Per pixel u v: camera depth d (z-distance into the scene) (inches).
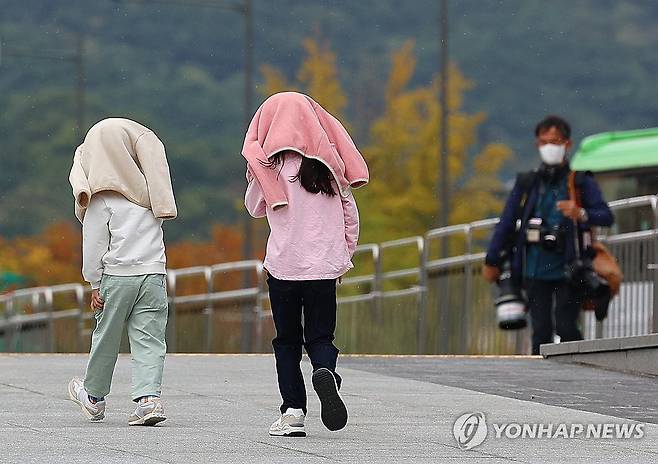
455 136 4761.3
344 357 1248.8
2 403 895.7
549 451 706.2
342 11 7362.2
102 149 801.6
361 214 4800.7
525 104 7426.2
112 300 803.4
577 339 1309.1
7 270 5083.7
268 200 745.6
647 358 1075.3
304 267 745.0
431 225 4783.5
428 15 7440.9
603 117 7480.3
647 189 2336.4
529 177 1311.5
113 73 7810.0
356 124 5398.6
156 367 804.0
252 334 1877.5
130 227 802.2
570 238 1298.0
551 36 7652.6
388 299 1750.7
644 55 7711.6
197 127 7770.7
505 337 1558.8
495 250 1320.1
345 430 775.7
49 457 667.4
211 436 749.9
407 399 921.5
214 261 5246.1
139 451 690.8
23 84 7352.4
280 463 652.7
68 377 1043.9
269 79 5029.5
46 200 6875.0
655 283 1373.0
